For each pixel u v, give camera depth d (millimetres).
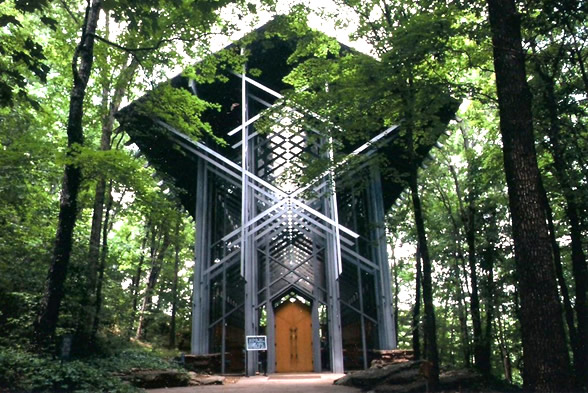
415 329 13297
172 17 11141
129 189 11875
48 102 14648
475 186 14047
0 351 8375
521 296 5941
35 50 6574
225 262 16656
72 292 12469
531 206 6031
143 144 17438
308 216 16781
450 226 15812
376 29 10211
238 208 19125
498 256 13625
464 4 8742
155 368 12484
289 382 12898
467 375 10148
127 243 20641
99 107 14008
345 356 17531
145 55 12203
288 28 12086
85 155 9258
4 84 6590
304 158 15320
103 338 13930
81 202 14938
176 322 26906
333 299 15977
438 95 8820
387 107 9773
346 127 10164
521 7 8922
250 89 19219
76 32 12680
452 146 17125
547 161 11289
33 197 13594
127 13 7871
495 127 13906
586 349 8906
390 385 10125
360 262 17250
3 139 12633
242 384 12477
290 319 17484
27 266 12633
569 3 8016
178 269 26656
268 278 16641
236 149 18844
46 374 7895
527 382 5645
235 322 18094
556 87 10148
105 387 8594
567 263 13922
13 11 11727
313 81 10633
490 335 12977
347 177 12133
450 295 16250
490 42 9156
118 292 16172
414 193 10016
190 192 21672
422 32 7844
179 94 13219
